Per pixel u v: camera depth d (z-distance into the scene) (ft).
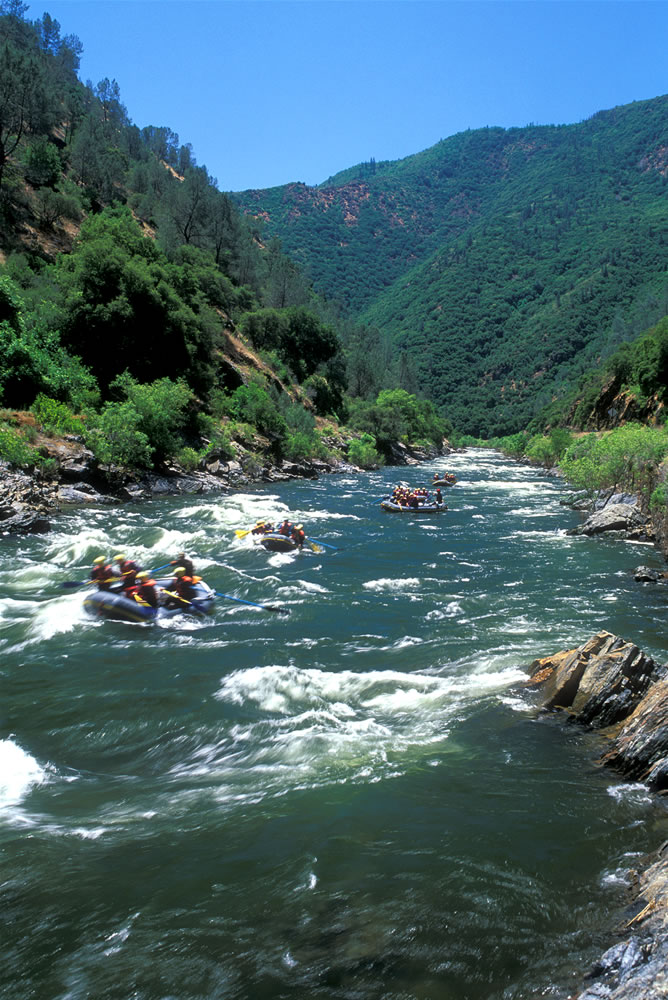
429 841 21.30
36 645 41.45
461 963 16.07
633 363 295.28
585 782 25.11
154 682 35.37
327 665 38.19
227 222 294.46
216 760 27.25
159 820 22.74
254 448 162.71
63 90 331.77
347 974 15.81
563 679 31.94
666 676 29.45
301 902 18.43
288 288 331.77
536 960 16.08
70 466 98.99
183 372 161.38
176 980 15.72
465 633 43.78
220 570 62.08
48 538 72.23
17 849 20.93
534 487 156.97
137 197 279.28
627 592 54.90
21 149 222.28
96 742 28.84
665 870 18.06
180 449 131.13
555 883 19.08
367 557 70.38
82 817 22.98
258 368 222.28
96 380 135.64
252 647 41.42
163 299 158.61
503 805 23.49
